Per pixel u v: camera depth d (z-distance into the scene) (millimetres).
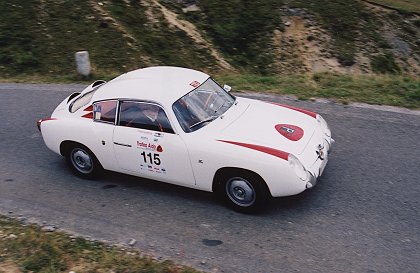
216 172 5820
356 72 21078
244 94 10242
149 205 6254
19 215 6145
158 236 5598
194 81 6613
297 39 22219
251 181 5652
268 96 10055
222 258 5176
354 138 7859
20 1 16359
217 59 19312
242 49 21203
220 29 21656
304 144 5930
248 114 6422
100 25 16328
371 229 5551
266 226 5695
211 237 5539
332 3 24453
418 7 25812
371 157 7207
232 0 23391
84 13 16797
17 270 5047
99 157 6637
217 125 6098
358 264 5016
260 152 5574
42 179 7074
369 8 24625
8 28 14797
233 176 5766
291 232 5566
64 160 7641
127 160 6410
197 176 5961
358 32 23078
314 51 21750
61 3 16922
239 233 5590
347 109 9094
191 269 4992
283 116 6484
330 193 6309
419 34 23688
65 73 12789
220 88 6902
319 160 5906
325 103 9453
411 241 5320
